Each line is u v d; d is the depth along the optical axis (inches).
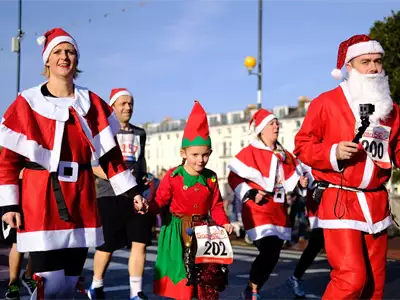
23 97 152.9
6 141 148.5
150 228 233.5
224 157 2455.7
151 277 311.0
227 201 973.2
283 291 279.7
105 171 166.9
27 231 149.2
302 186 259.4
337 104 165.2
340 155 156.0
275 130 265.0
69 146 153.6
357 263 157.1
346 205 161.6
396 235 644.7
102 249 235.9
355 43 168.6
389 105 161.8
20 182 154.6
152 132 2910.9
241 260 401.4
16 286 233.3
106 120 162.7
